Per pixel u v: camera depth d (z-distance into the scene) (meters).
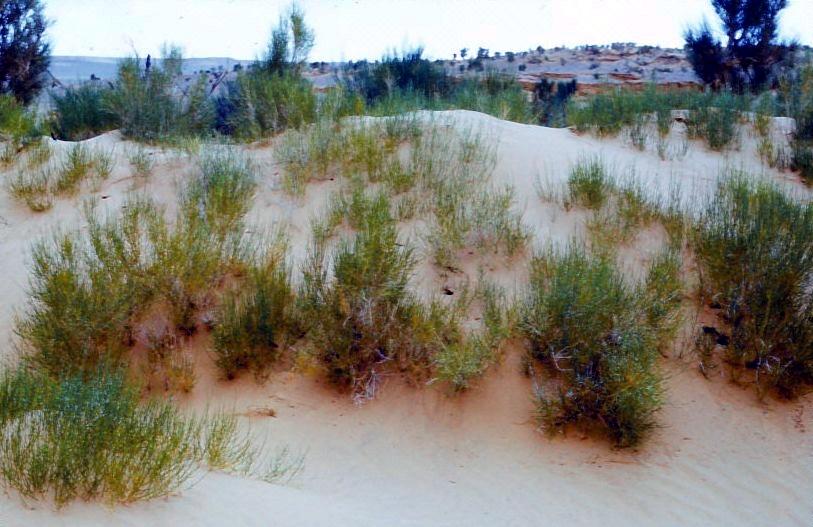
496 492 5.43
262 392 6.61
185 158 10.60
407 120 10.86
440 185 9.21
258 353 6.77
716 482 5.55
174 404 6.35
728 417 6.32
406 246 7.39
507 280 7.75
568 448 5.96
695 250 7.89
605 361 6.20
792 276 6.92
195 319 7.24
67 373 6.11
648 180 9.96
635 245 8.30
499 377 6.62
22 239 9.05
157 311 7.29
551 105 19.62
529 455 5.90
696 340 6.94
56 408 4.44
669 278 7.31
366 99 15.40
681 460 5.81
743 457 5.86
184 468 4.70
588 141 11.78
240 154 10.52
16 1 16.48
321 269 7.42
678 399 6.48
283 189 9.56
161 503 4.09
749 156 11.29
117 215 9.15
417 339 6.73
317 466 5.69
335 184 9.69
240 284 7.63
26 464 4.02
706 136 11.77
